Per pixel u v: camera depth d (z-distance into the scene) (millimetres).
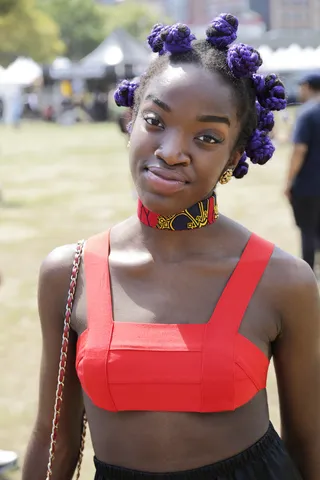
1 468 2637
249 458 1575
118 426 1574
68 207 11266
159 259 1609
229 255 1608
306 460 1747
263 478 1587
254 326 1551
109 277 1629
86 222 9992
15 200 12055
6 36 43156
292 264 1597
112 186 13594
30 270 7359
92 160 18500
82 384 1601
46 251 8227
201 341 1513
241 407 1560
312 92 5953
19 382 4578
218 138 1527
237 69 1527
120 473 1584
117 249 1661
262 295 1571
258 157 1647
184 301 1570
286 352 1638
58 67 37156
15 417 4113
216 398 1504
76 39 66125
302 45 17750
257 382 1557
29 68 31281
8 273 7238
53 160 18672
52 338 1725
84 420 1833
